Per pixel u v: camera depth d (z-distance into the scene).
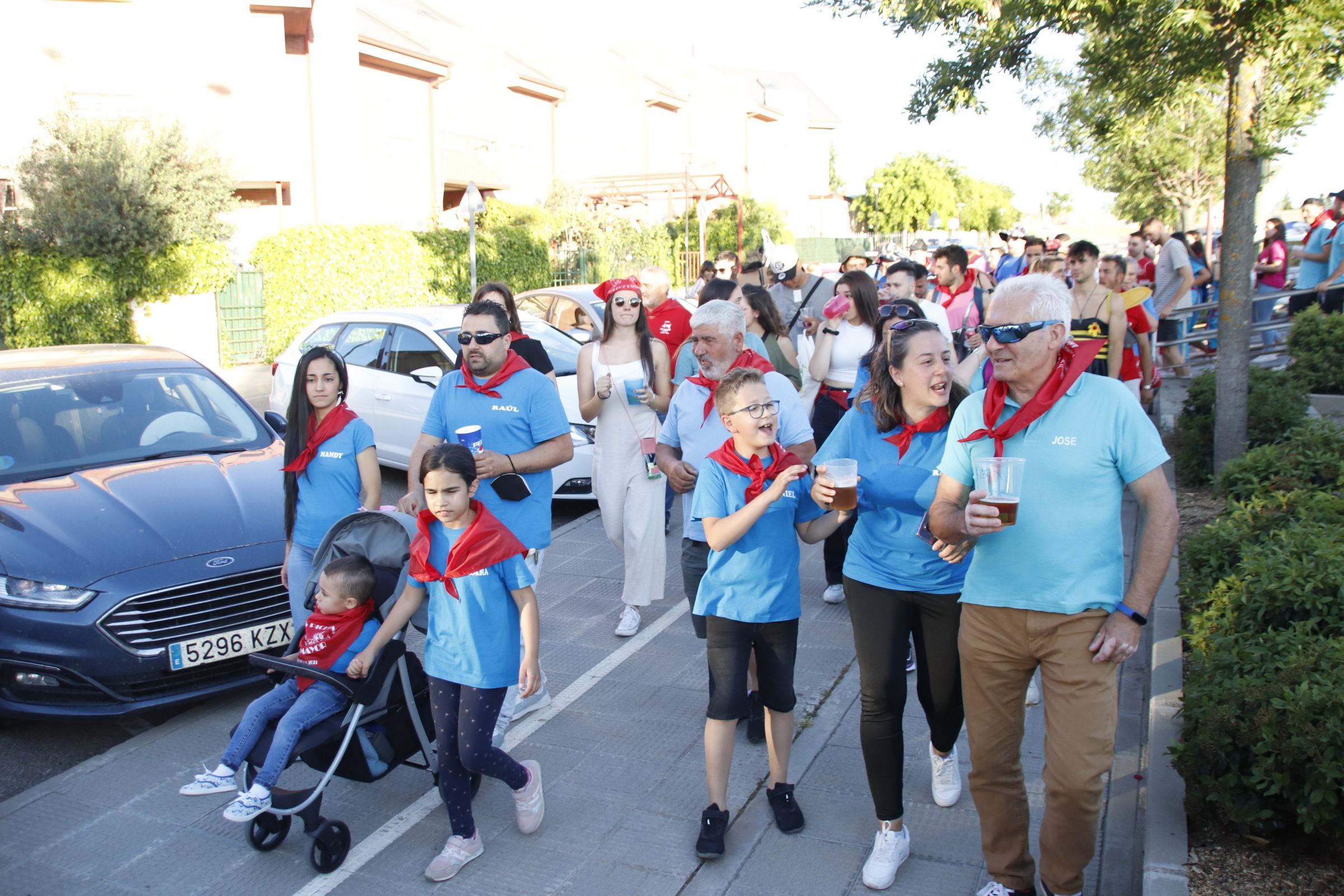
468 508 3.62
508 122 34.72
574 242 30.77
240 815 3.63
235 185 20.44
